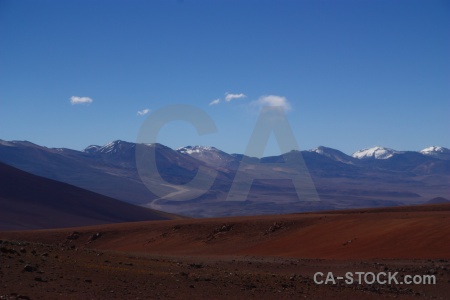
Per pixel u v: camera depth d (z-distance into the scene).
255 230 63.28
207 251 58.84
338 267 34.69
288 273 31.17
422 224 49.12
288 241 56.12
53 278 20.20
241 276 26.00
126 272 23.30
